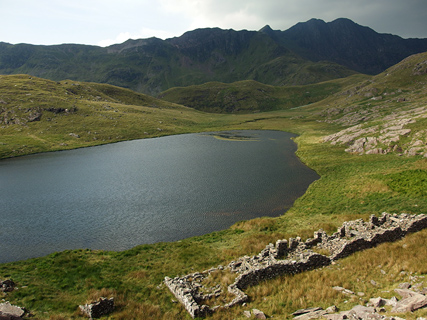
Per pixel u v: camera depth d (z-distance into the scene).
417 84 172.75
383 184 49.84
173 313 20.52
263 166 81.31
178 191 61.38
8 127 137.25
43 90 187.75
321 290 20.44
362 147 81.19
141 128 157.88
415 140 68.81
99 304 20.69
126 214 49.94
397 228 27.00
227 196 57.22
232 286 22.44
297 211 46.91
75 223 46.78
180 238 40.56
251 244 33.50
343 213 41.94
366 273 21.69
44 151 114.94
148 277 27.50
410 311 14.67
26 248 38.81
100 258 33.22
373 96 181.62
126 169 83.38
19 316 19.28
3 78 199.38
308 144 108.75
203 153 104.44
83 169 85.31
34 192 64.12
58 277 27.78
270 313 18.95
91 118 159.88
